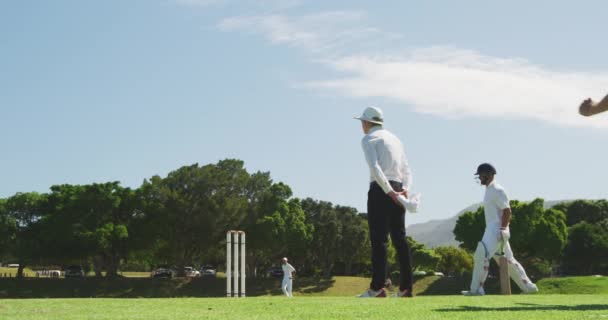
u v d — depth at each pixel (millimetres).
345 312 5121
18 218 76875
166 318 4520
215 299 7430
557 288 51438
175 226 75250
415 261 91938
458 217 81938
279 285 77188
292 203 81250
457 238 81312
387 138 10414
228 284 36375
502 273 13711
